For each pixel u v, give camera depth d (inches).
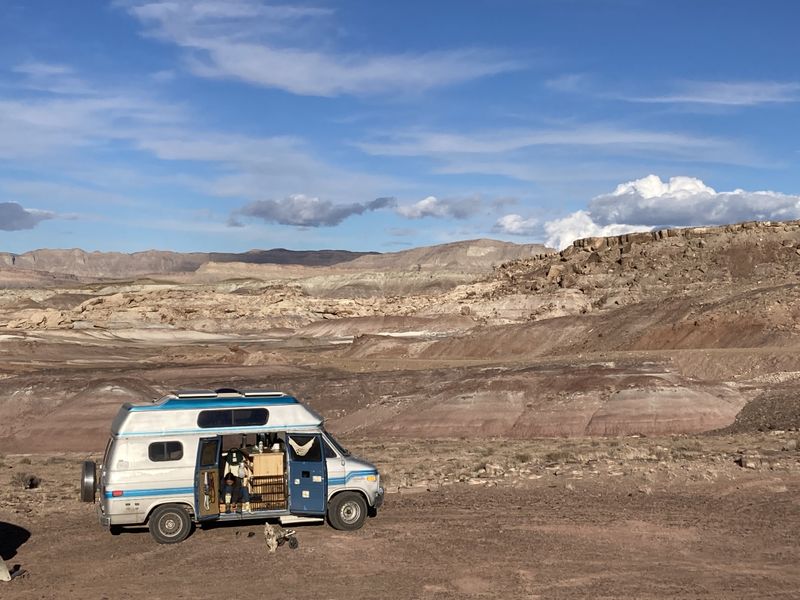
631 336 4333.2
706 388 2325.3
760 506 748.6
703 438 1637.6
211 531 673.6
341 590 521.0
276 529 660.7
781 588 513.7
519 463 1132.5
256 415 667.4
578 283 6894.7
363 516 675.4
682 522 690.8
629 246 7263.8
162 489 642.2
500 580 535.8
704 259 6550.2
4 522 759.1
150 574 564.4
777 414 2073.1
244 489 661.9
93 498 674.8
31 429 2277.3
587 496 815.7
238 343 7613.2
